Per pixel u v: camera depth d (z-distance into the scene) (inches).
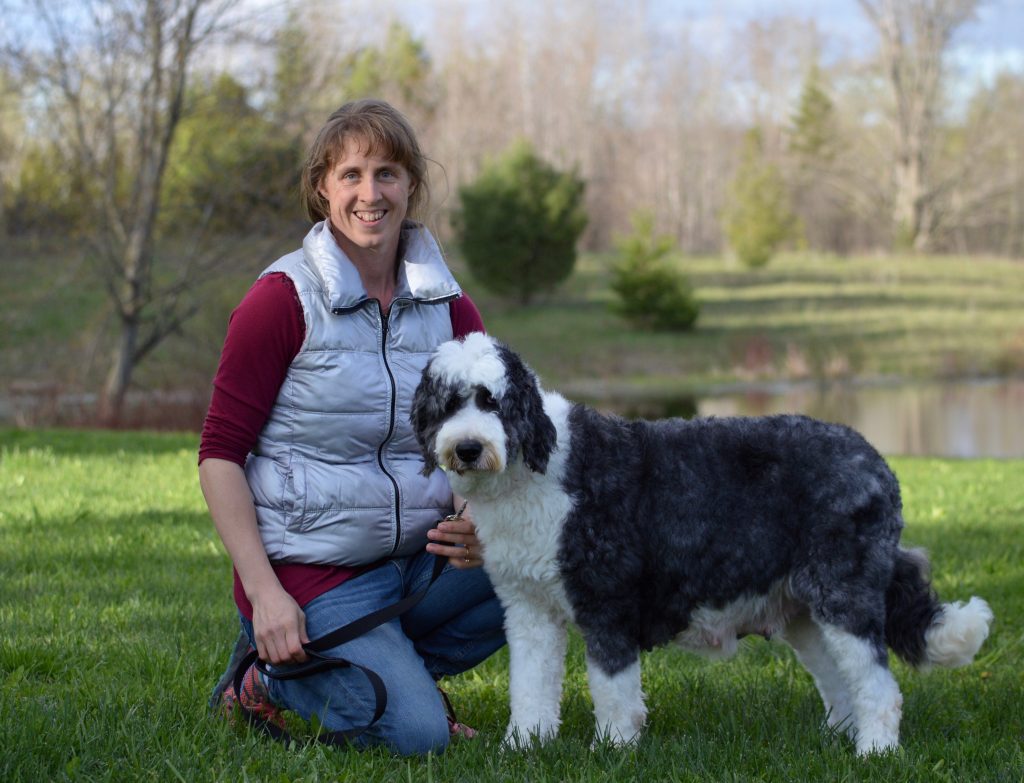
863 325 1339.8
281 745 140.3
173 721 145.9
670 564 147.4
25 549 265.0
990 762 140.1
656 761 136.6
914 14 2004.2
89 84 682.2
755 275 1727.4
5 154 730.2
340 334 150.3
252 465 152.3
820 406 920.9
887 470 149.5
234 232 710.5
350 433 151.0
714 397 986.7
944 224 2038.6
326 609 149.2
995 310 1422.2
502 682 181.3
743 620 152.3
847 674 145.0
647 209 1702.8
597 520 144.4
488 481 143.3
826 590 144.9
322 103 711.7
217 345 727.1
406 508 153.5
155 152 686.5
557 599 148.1
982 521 327.9
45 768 126.7
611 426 151.4
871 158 2130.9
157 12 655.1
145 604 216.8
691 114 2425.0
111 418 655.1
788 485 147.3
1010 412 885.2
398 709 142.8
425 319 158.1
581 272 1723.7
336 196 152.6
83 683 163.8
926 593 148.9
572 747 141.4
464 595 160.6
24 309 877.8
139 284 695.1
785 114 2463.1
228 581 241.3
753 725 157.8
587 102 2311.8
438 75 2090.3
